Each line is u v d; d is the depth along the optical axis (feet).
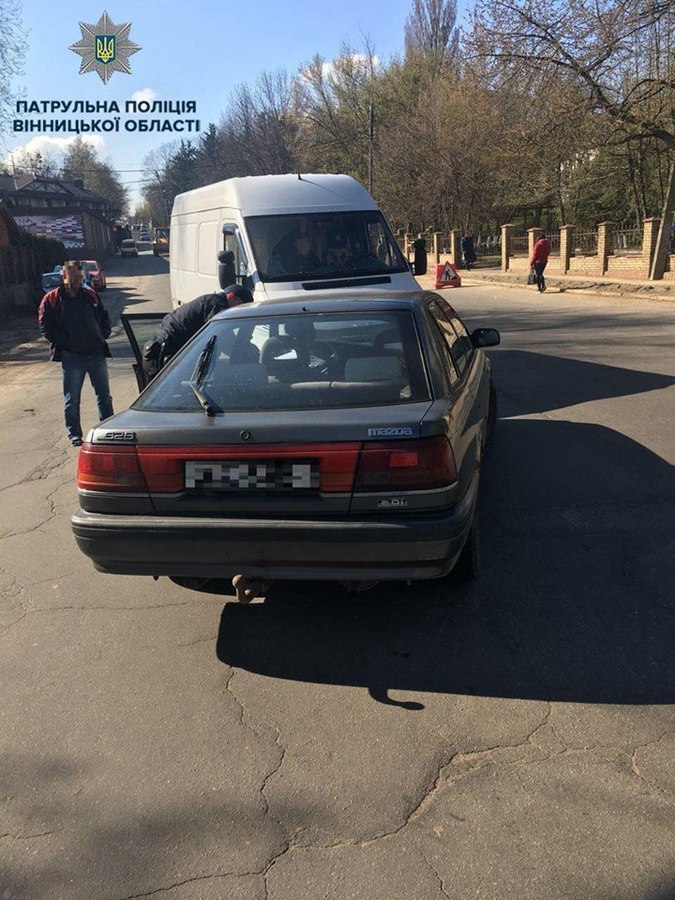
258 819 7.86
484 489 17.67
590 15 56.75
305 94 181.88
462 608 12.13
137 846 7.57
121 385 34.71
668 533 14.61
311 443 9.86
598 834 7.43
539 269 72.28
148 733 9.35
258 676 10.53
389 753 8.79
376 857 7.29
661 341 38.37
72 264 22.50
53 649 11.43
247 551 10.09
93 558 10.69
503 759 8.59
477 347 18.25
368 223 28.43
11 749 9.12
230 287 21.34
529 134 66.54
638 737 8.86
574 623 11.50
